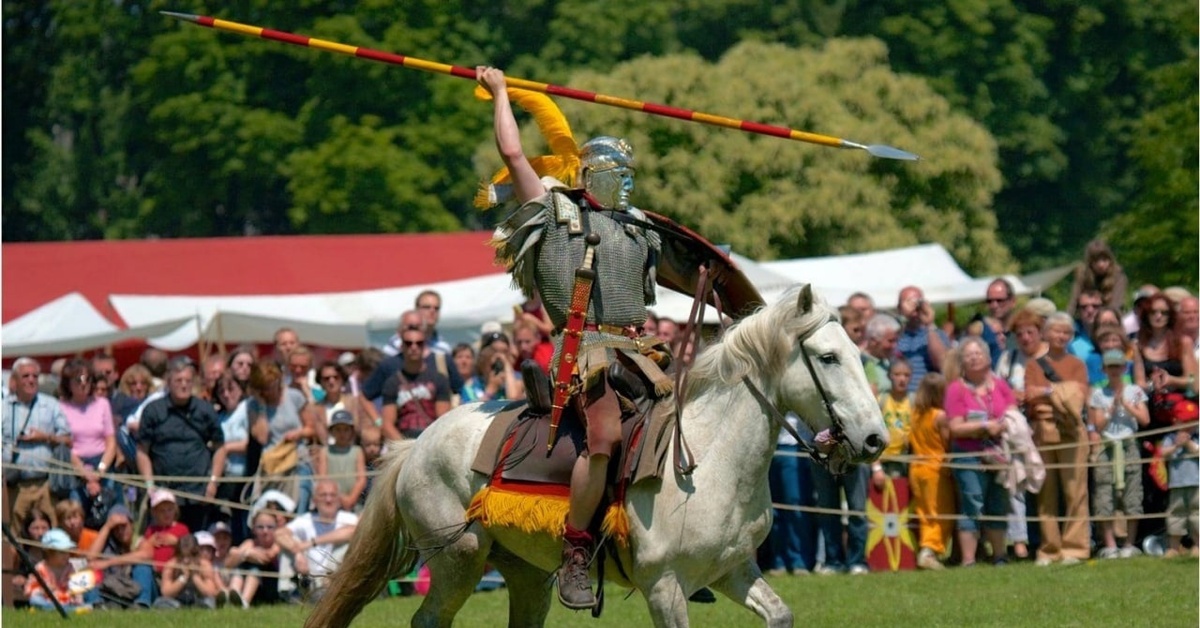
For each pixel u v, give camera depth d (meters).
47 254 58.16
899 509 28.78
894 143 70.31
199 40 86.69
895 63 91.00
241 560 26.84
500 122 16.42
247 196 89.56
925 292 45.75
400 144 86.12
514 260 16.23
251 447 28.00
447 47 88.75
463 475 16.78
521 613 17.64
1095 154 94.12
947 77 89.81
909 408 29.22
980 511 28.50
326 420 28.56
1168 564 26.89
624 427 15.73
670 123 68.38
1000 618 22.08
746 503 15.52
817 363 15.34
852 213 68.31
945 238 70.50
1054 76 94.75
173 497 27.00
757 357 15.57
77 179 100.62
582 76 69.69
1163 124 60.72
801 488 28.44
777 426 15.57
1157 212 58.97
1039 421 28.81
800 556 28.45
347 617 17.89
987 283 45.72
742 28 100.06
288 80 88.50
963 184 72.00
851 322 30.39
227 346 45.50
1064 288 90.31
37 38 102.50
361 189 83.12
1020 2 95.25
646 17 94.88
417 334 27.70
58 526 26.81
